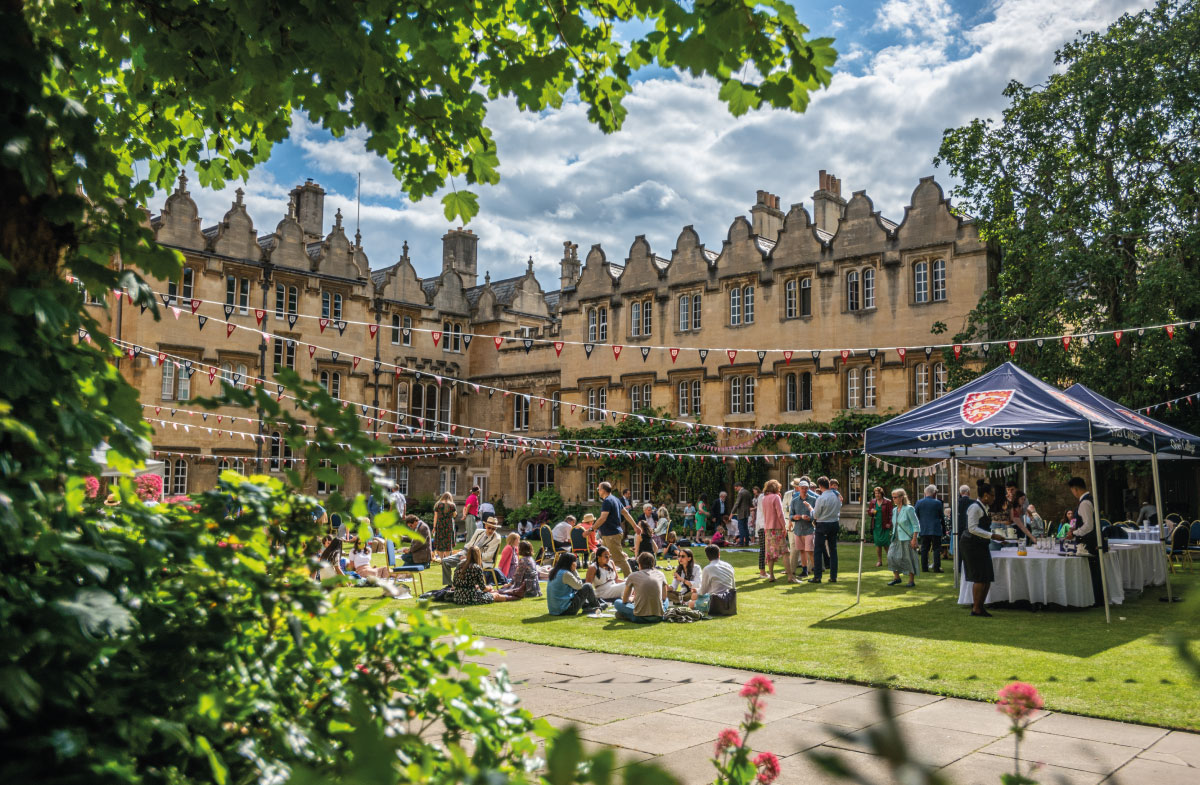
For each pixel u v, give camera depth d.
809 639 10.27
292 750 2.08
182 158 5.53
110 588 2.19
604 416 38.59
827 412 32.41
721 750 2.57
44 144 2.51
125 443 2.42
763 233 37.59
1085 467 26.52
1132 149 23.17
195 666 2.20
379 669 2.56
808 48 3.22
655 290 37.50
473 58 4.80
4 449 2.19
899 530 15.70
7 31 2.40
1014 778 1.62
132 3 4.13
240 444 34.19
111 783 1.75
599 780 0.86
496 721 2.48
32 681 1.75
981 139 25.81
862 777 0.74
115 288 2.68
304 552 2.68
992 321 25.89
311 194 42.34
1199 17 22.69
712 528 32.72
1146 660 8.85
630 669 8.63
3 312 2.35
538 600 14.37
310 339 37.22
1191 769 5.51
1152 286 21.52
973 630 10.86
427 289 44.72
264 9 3.94
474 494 27.17
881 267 31.66
